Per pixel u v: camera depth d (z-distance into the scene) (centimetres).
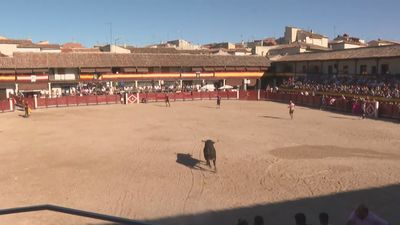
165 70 6812
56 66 6053
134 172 1981
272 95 6003
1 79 5781
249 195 1614
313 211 1434
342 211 1431
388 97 4131
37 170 2039
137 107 5103
